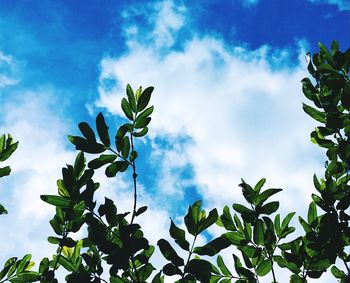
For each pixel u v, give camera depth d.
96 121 1.75
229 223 1.82
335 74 1.96
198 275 1.54
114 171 1.73
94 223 1.65
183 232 1.58
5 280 1.74
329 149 1.94
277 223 1.84
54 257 1.79
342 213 1.74
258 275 1.76
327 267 1.70
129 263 1.70
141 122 1.80
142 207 1.67
